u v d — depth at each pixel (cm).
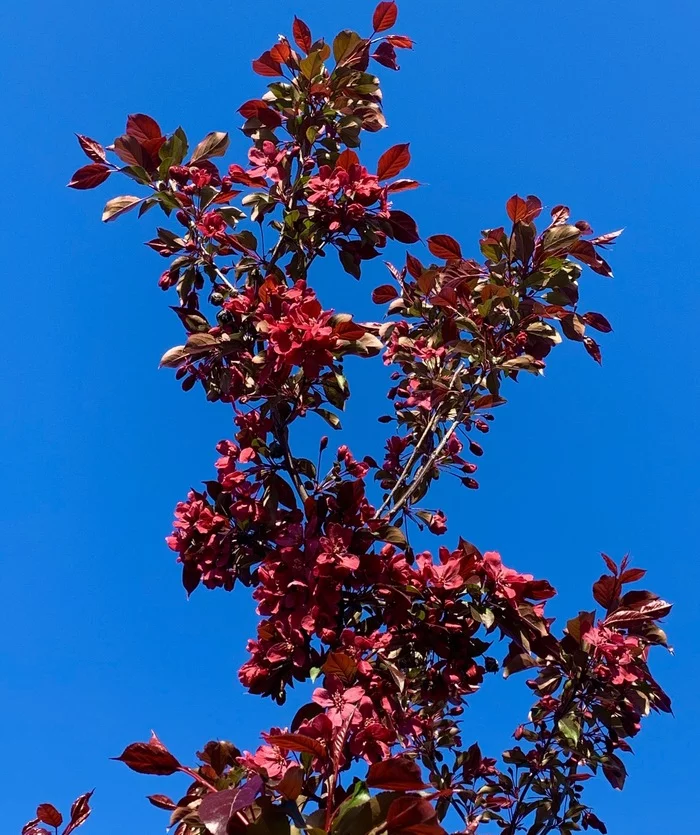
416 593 325
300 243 385
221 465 352
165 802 232
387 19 426
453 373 426
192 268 386
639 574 377
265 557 339
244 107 413
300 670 323
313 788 243
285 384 354
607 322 416
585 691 364
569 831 387
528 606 329
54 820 291
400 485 407
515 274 402
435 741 438
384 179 404
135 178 387
